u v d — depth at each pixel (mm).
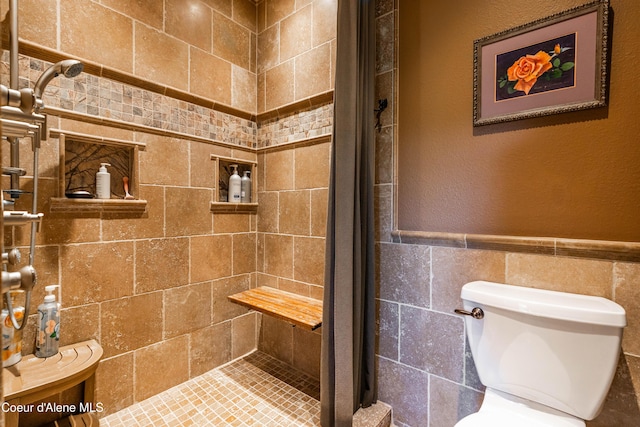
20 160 1162
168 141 1562
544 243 1056
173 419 1365
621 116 966
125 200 1394
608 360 864
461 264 1226
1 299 320
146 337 1491
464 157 1249
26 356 1165
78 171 1334
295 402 1492
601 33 978
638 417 927
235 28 1859
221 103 1778
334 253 1265
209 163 1740
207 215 1734
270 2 1907
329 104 1635
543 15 1082
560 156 1061
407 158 1398
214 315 1770
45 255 1212
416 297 1339
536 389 962
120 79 1396
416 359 1339
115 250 1390
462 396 1223
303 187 1751
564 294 1004
